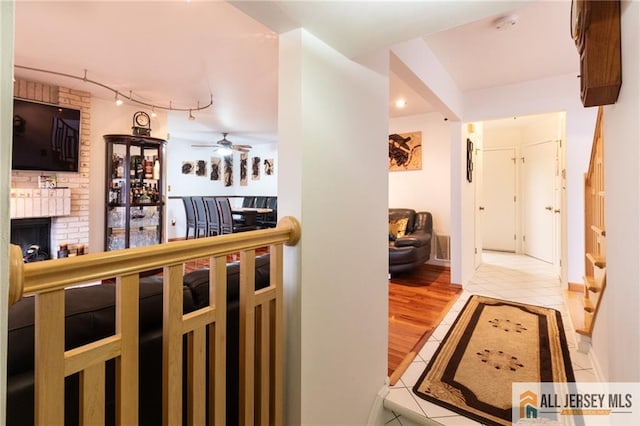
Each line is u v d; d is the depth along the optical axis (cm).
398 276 441
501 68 323
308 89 130
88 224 420
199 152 816
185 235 790
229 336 122
